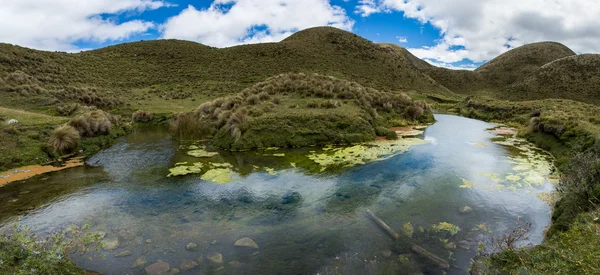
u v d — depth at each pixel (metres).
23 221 6.97
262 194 8.73
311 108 18.78
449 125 22.41
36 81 30.14
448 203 8.07
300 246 6.10
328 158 12.42
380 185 9.41
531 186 9.21
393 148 14.20
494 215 7.34
